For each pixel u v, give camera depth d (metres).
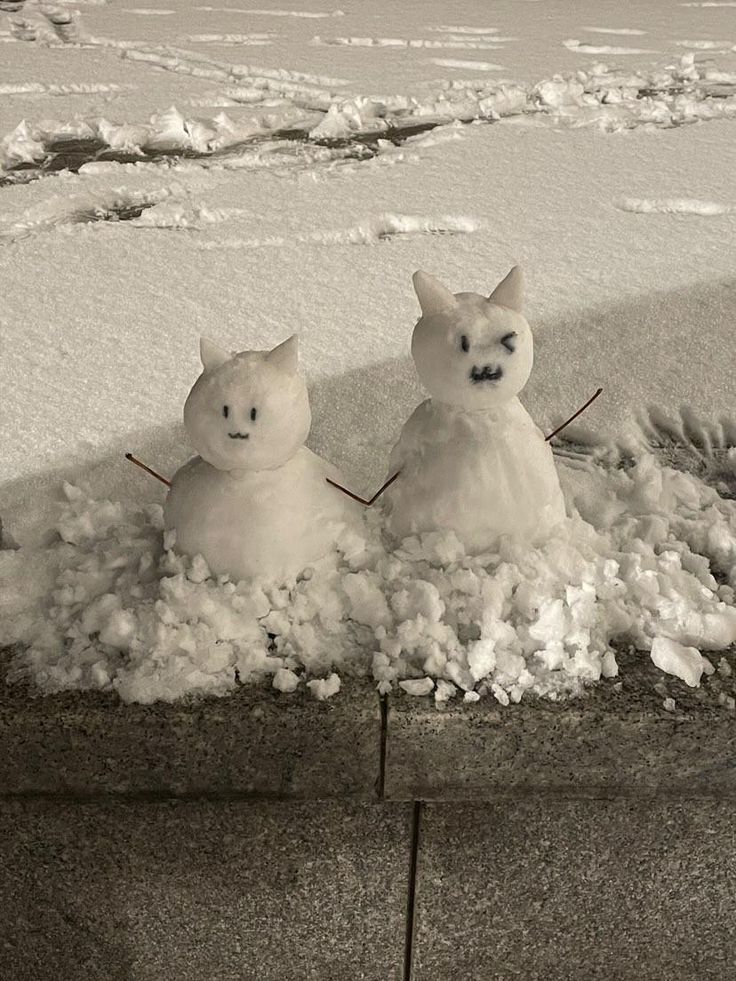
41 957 1.66
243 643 1.55
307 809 1.58
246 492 1.55
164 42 4.23
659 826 1.60
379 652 1.55
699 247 2.49
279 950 1.67
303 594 1.58
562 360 2.10
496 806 1.58
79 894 1.62
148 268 2.43
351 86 3.66
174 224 2.62
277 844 1.60
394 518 1.63
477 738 1.51
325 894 1.63
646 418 1.98
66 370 2.09
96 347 2.15
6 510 1.77
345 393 2.00
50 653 1.56
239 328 2.21
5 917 1.63
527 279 2.36
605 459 1.90
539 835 1.60
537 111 3.50
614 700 1.52
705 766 1.54
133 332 2.20
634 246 2.50
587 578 1.59
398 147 3.17
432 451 1.59
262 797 1.56
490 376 1.52
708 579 1.65
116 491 1.81
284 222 2.62
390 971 1.69
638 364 2.09
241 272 2.41
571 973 1.70
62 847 1.59
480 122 3.39
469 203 2.73
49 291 2.34
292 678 1.53
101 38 4.27
